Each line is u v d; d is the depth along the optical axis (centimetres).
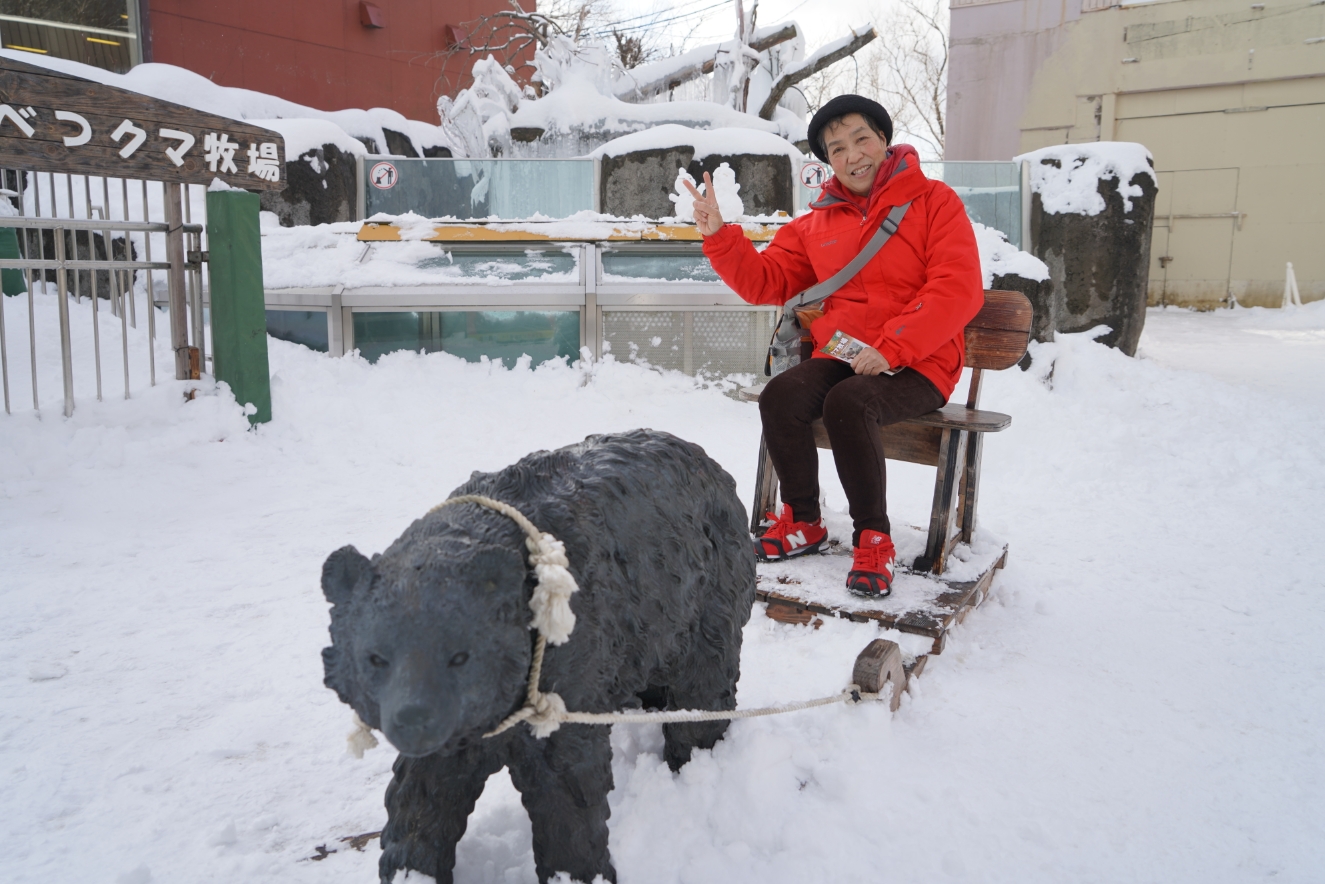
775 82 1484
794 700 292
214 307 625
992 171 996
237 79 1427
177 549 441
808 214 401
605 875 198
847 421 342
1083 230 948
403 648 149
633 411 738
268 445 616
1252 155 1808
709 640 238
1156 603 404
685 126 1242
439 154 1482
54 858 220
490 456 626
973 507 411
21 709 289
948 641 350
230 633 349
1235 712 303
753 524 420
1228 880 220
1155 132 1873
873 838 230
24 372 618
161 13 1329
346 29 1574
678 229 859
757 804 238
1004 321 390
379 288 796
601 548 189
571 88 1312
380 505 521
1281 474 629
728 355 823
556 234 852
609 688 195
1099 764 269
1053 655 347
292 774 258
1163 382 855
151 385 611
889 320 359
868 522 353
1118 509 562
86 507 492
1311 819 244
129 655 329
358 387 730
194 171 598
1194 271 1891
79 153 547
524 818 230
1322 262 1792
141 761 262
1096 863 225
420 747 144
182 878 213
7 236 775
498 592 156
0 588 386
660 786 246
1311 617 387
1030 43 1922
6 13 1203
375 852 223
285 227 973
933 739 280
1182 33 1805
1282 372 1037
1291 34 1731
